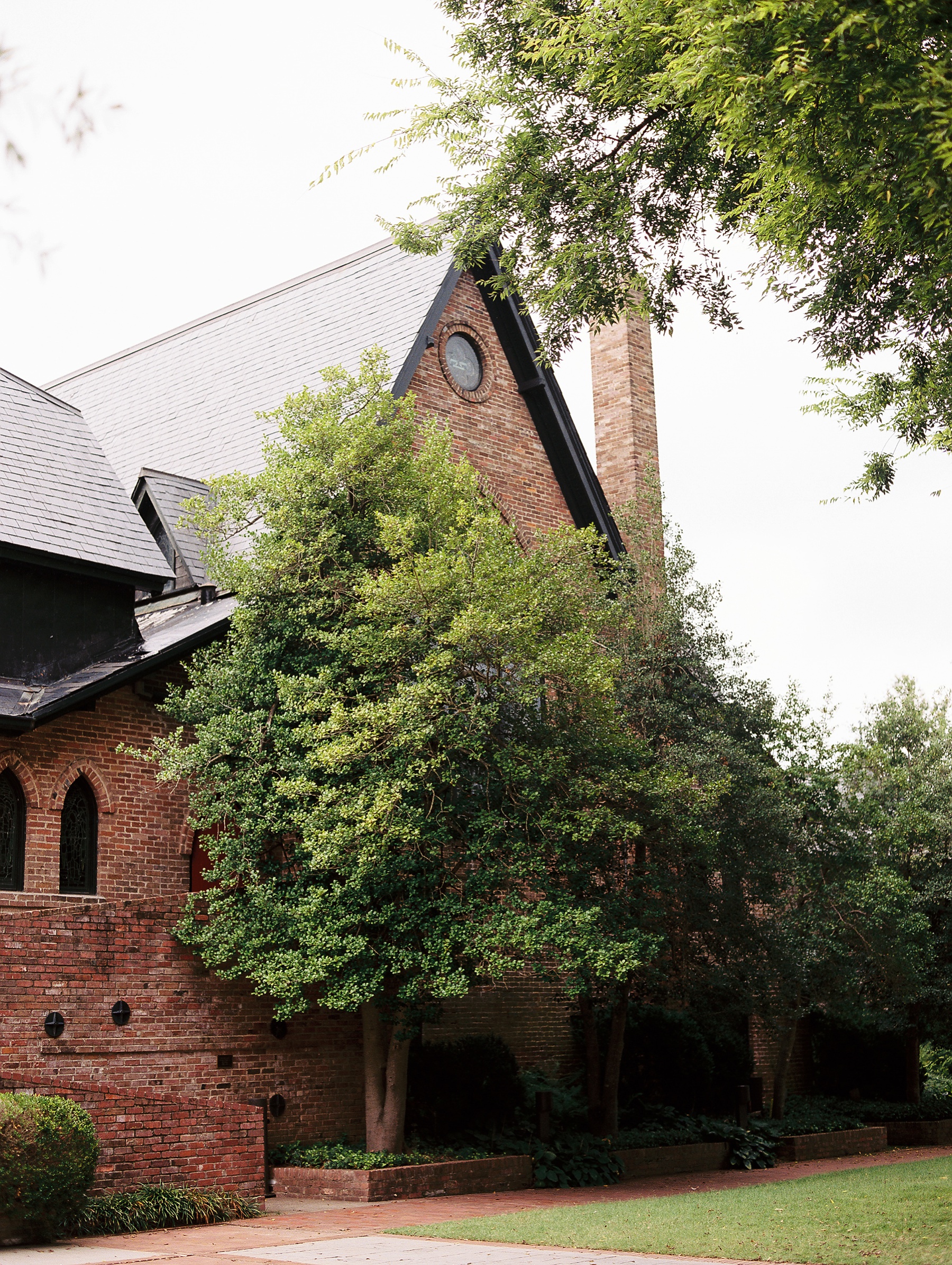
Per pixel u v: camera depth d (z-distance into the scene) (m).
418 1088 19.08
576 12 13.83
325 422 17.33
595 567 22.56
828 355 14.35
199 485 22.58
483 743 16.22
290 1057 18.44
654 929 19.16
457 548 16.44
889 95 8.44
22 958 15.40
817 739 22.70
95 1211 12.79
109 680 17.36
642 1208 14.10
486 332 25.12
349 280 26.03
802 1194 14.92
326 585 17.05
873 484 15.52
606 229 14.80
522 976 22.58
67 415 21.25
